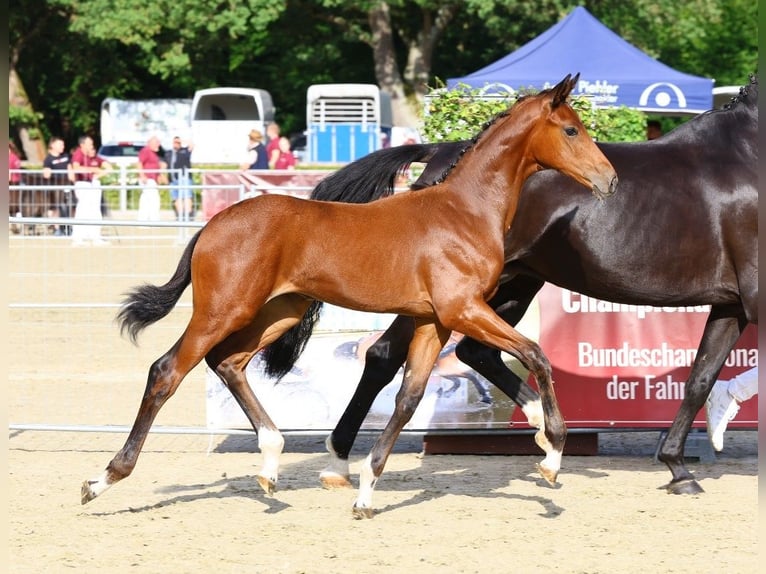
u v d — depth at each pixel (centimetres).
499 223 930
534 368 900
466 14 4666
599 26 2403
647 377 1183
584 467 1154
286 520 923
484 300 921
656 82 2312
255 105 4225
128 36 4112
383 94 4094
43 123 5169
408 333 1031
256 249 888
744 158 1025
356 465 1170
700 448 1176
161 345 1877
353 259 899
